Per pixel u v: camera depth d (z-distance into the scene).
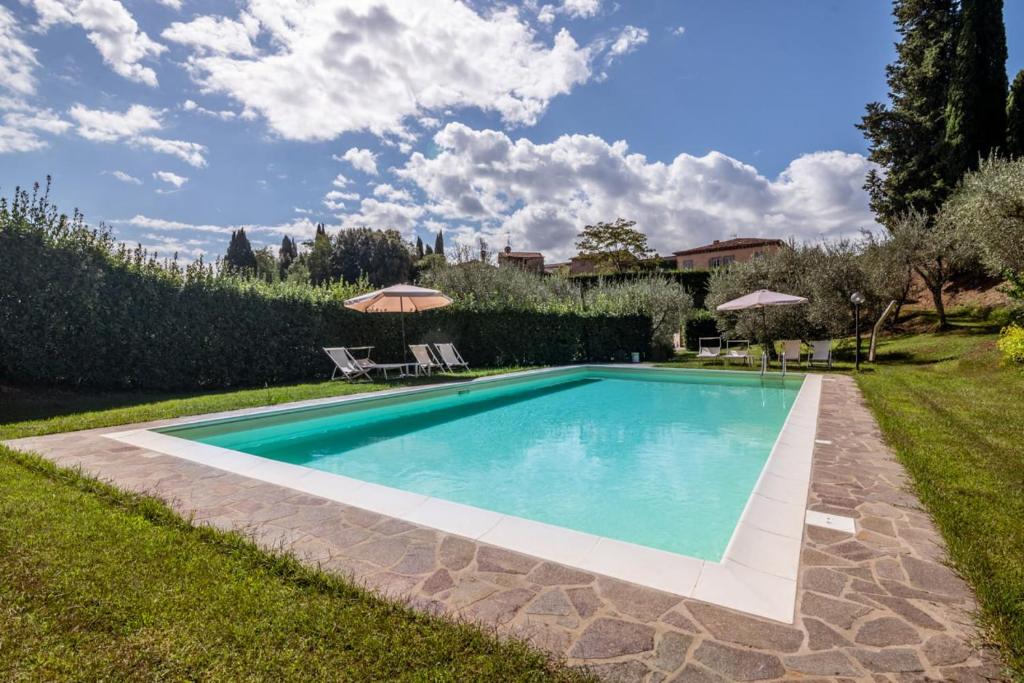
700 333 23.80
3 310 7.98
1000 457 4.55
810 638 2.00
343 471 5.77
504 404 10.34
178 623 2.08
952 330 17.08
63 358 8.56
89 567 2.51
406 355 13.55
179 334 10.00
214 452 4.97
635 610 2.21
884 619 2.13
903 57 24.31
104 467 4.44
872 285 15.50
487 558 2.71
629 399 10.86
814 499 3.62
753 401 10.21
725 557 2.71
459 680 1.76
